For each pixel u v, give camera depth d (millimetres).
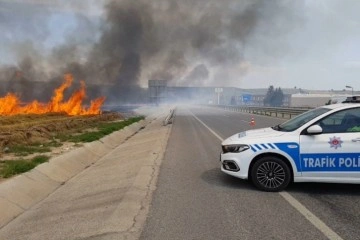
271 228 4754
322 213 5367
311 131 6340
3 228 5293
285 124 7266
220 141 14883
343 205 5762
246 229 4727
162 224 4945
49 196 7105
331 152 6297
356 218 5129
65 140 14398
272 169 6625
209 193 6562
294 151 6422
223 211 5500
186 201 6062
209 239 4402
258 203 5906
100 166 10469
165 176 8055
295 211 5473
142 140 16844
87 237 4570
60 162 9625
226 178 7793
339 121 6410
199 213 5414
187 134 18109
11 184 6793
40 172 8180
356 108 6395
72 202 6465
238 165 6734
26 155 10453
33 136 14680
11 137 12953
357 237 4422
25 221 5547
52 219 5500
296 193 6508
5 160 9508
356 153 6219
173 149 12500
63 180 8625
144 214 5379
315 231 4629
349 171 6262
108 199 6328
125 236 4512
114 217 5242
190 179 7746
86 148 12555
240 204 5859
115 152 13633
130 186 7047
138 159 10602
